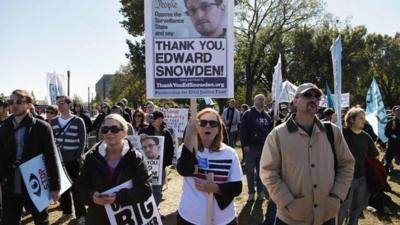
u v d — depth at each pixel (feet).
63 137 23.86
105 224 12.14
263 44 148.46
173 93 13.82
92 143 48.11
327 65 147.54
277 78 33.42
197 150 12.50
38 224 17.06
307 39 147.74
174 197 30.40
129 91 183.11
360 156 19.15
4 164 16.78
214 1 13.67
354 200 19.56
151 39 13.70
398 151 36.01
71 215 25.09
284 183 12.40
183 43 13.73
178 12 13.69
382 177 19.26
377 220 24.02
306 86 12.46
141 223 12.37
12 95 16.79
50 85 41.73
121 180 12.14
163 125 24.70
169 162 24.54
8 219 16.83
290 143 12.34
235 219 12.62
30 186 16.44
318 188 12.16
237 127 53.62
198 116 12.79
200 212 12.21
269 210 22.52
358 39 151.84
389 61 217.77
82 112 42.52
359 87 184.24
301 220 12.32
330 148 12.51
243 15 145.07
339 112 19.02
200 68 13.78
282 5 145.89
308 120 12.62
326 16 151.23
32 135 16.87
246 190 32.22
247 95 152.46
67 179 18.49
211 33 13.71
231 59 13.78
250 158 27.94
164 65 13.75
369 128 27.78
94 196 11.89
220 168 12.37
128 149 12.51
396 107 36.06
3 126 17.13
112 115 12.51
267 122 28.02
